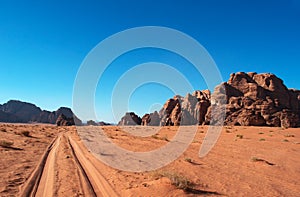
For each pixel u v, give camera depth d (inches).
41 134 1608.0
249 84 2901.1
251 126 2193.7
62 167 472.1
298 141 1051.9
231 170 472.1
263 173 451.5
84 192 316.2
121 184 354.9
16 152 664.4
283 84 3102.9
